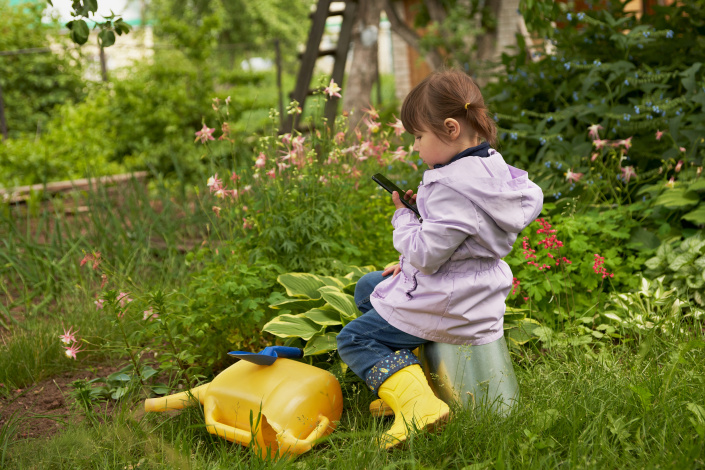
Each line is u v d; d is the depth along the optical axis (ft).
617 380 7.68
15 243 14.46
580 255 10.75
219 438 7.33
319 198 10.89
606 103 14.30
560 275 10.23
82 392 8.23
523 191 6.72
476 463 6.13
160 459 6.86
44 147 23.79
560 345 8.97
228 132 10.73
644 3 31.65
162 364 8.57
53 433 7.86
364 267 10.53
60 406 8.75
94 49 36.58
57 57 34.40
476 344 7.00
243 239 10.52
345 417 7.87
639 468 5.94
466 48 29.71
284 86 58.54
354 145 11.82
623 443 6.25
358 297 8.17
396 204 7.43
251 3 65.10
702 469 5.82
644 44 14.90
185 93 26.81
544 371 8.39
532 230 11.05
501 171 6.60
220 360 9.67
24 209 19.01
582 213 12.25
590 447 6.26
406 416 6.83
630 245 11.21
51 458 7.00
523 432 6.54
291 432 6.79
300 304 9.12
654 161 13.23
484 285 6.77
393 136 13.79
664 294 9.78
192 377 8.54
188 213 15.85
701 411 6.48
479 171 6.45
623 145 13.26
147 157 25.29
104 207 16.26
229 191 10.63
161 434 7.33
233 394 7.25
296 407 6.89
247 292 8.98
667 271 10.50
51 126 26.27
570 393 7.36
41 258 13.82
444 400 7.13
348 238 11.43
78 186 20.71
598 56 15.65
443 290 6.68
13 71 33.30
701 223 11.01
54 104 34.17
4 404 8.84
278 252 10.55
